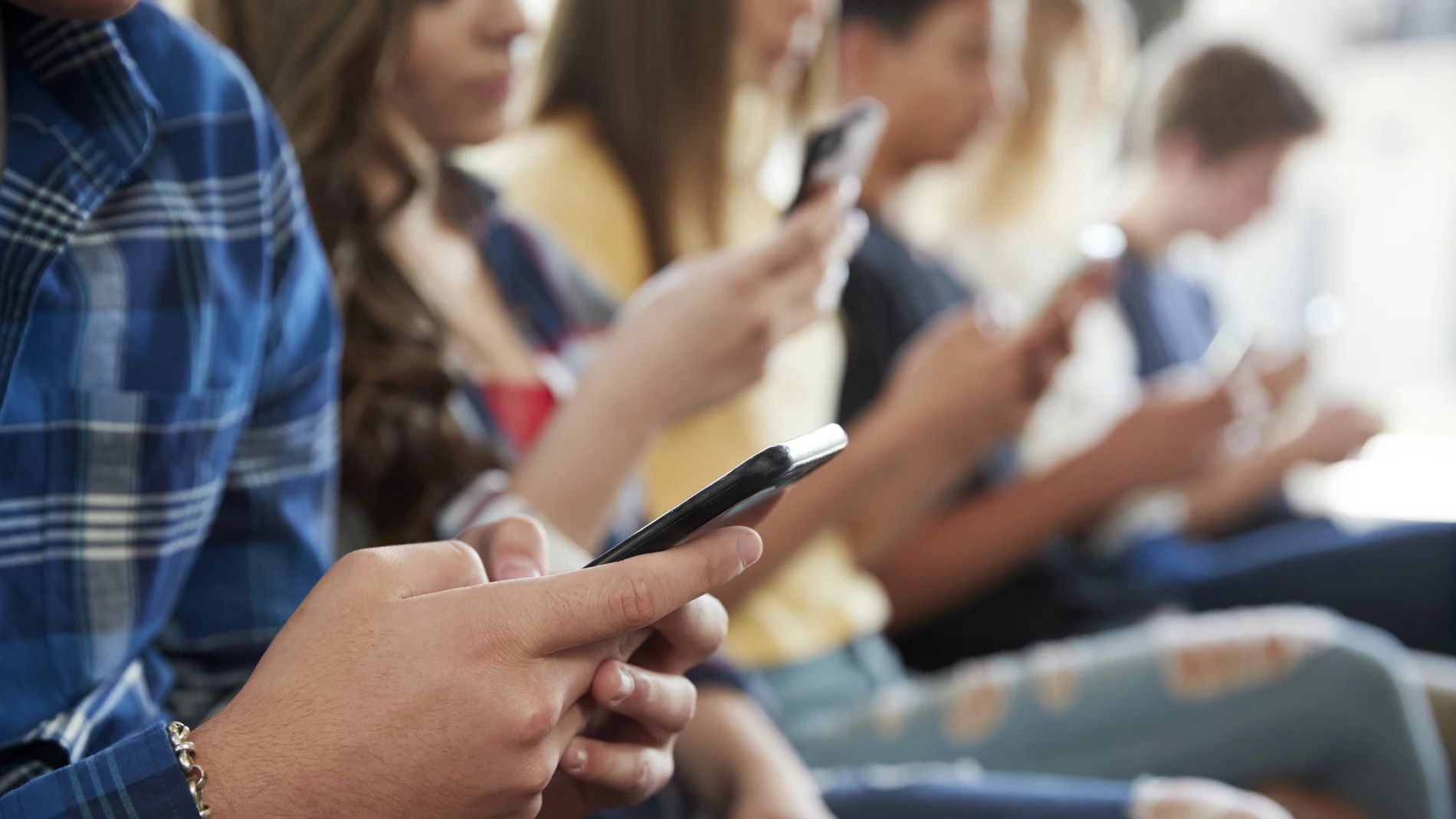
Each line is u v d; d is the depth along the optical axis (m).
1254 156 2.45
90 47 0.68
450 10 1.08
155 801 0.55
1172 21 3.39
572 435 1.05
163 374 0.71
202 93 0.78
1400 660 1.59
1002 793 1.11
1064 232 2.52
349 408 1.01
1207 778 1.38
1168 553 2.19
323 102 1.04
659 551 0.59
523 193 1.40
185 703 0.81
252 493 0.82
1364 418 2.49
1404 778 1.35
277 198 0.83
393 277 1.05
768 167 1.69
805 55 1.60
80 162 0.67
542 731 0.57
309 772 0.56
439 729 0.56
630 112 1.42
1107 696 1.38
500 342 1.16
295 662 0.58
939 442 1.53
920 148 1.81
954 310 1.78
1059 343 1.41
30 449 0.65
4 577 0.65
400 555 0.62
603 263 1.38
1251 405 1.84
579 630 0.57
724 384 1.08
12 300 0.65
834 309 1.67
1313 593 2.20
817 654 1.46
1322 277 3.59
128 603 0.69
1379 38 3.57
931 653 1.85
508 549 0.74
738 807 1.05
